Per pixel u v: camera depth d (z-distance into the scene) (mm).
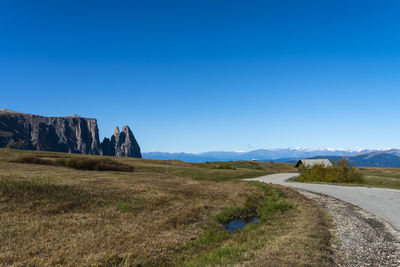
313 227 10602
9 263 8062
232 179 45312
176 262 8906
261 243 9102
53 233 10781
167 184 26219
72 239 10273
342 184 31547
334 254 7648
